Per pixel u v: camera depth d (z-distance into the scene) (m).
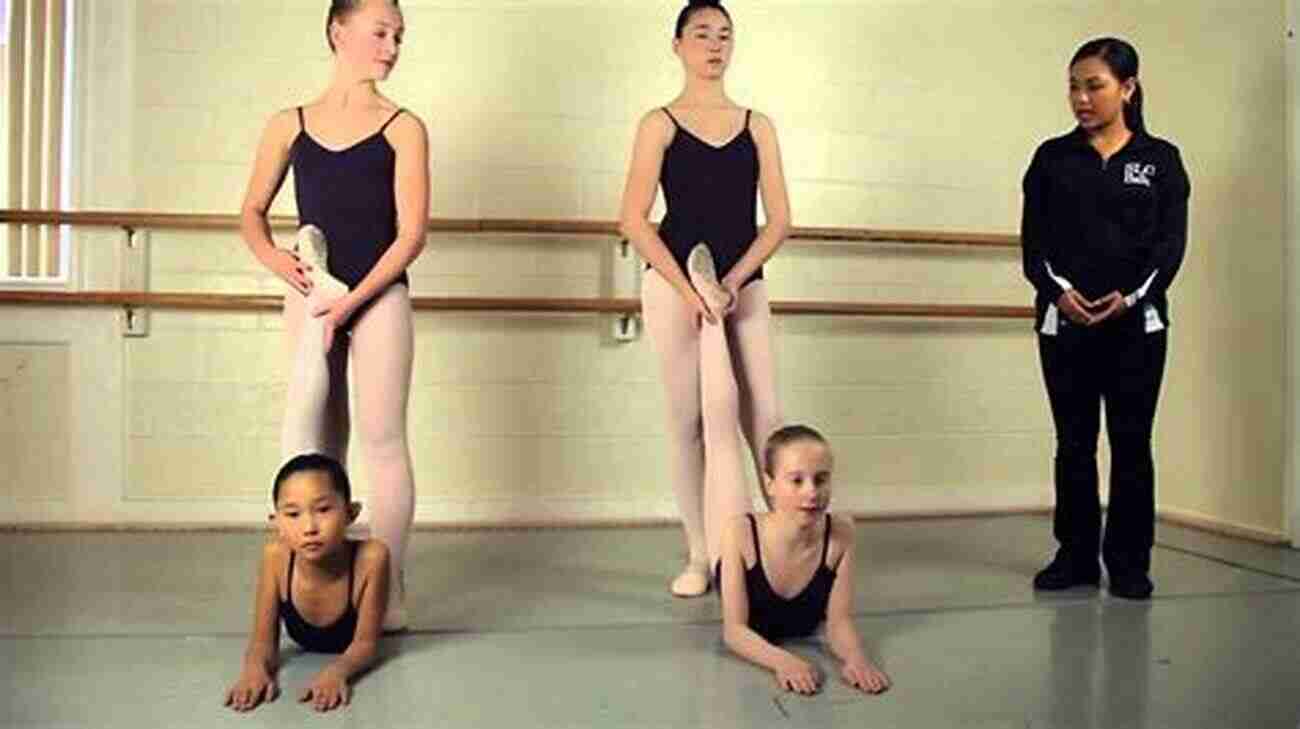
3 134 3.40
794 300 3.74
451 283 3.56
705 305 2.38
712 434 2.39
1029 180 2.66
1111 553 2.64
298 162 2.20
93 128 3.42
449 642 2.16
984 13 3.87
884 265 3.81
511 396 3.59
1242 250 3.40
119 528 3.42
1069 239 2.58
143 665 2.00
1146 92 3.79
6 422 3.39
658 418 3.67
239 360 3.48
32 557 2.99
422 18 3.56
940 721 1.72
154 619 2.33
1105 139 2.55
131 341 3.44
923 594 2.61
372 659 1.99
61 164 3.42
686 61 2.57
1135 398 2.57
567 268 3.61
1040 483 3.90
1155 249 2.53
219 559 2.98
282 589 1.95
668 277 2.44
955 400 3.87
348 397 2.33
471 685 1.90
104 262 3.43
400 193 2.18
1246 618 2.38
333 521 1.91
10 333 3.39
